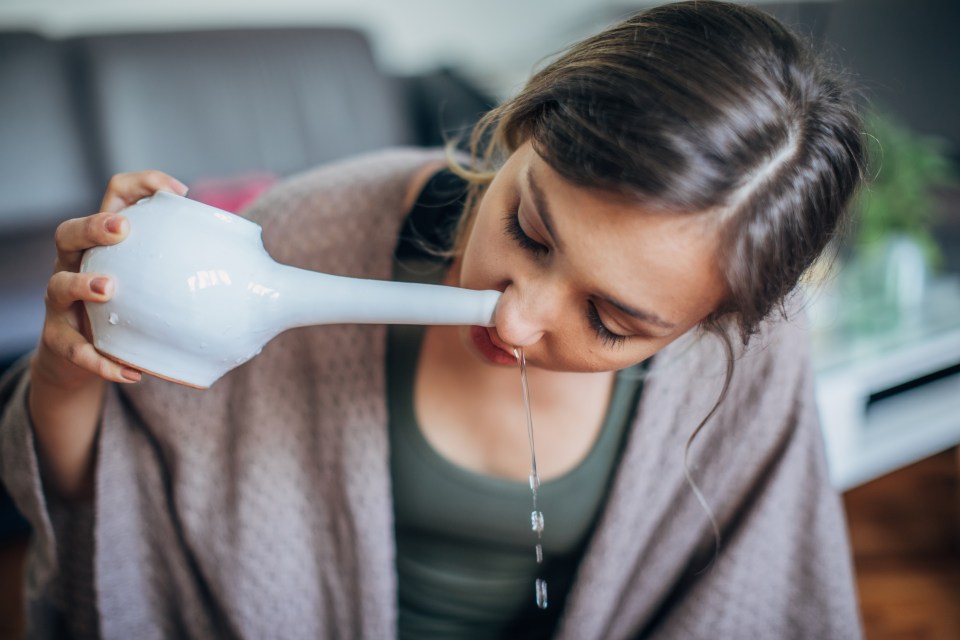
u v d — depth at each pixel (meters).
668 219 0.46
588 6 2.67
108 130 2.00
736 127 0.46
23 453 0.68
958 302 1.64
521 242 0.51
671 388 0.76
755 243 0.49
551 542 0.79
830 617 0.81
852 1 2.32
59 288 0.50
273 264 0.50
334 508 0.77
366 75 2.29
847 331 1.52
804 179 0.52
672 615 0.83
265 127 2.16
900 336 1.49
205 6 2.38
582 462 0.76
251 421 0.75
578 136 0.46
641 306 0.49
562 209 0.47
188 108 2.08
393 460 0.75
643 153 0.45
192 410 0.75
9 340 1.55
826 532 0.81
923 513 1.70
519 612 0.84
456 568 0.81
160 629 0.81
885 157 1.56
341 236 0.75
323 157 2.23
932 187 2.07
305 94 2.21
